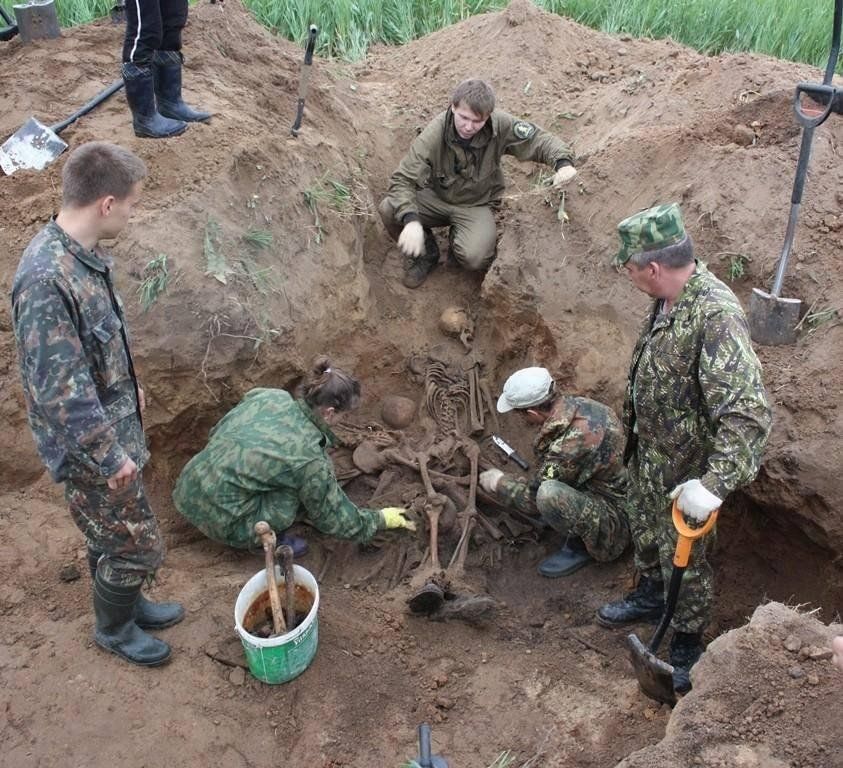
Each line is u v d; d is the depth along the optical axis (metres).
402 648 3.75
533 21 7.04
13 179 4.47
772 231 4.44
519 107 6.59
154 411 4.17
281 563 3.33
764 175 4.59
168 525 4.19
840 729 2.59
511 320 5.11
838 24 3.79
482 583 4.22
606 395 4.65
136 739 3.13
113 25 5.77
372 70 7.48
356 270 5.18
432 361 5.29
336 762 3.23
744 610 3.96
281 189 4.86
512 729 3.42
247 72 5.73
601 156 5.13
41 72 5.13
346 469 4.72
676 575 3.15
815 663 2.78
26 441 4.05
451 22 8.40
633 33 8.28
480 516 4.46
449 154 5.31
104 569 3.09
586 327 4.81
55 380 2.59
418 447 4.80
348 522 3.91
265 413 3.84
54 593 3.62
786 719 2.65
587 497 4.11
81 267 2.70
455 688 3.61
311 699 3.43
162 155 4.52
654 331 3.13
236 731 3.25
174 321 4.10
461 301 5.58
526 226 5.14
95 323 2.74
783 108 4.92
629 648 3.54
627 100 6.10
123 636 3.34
